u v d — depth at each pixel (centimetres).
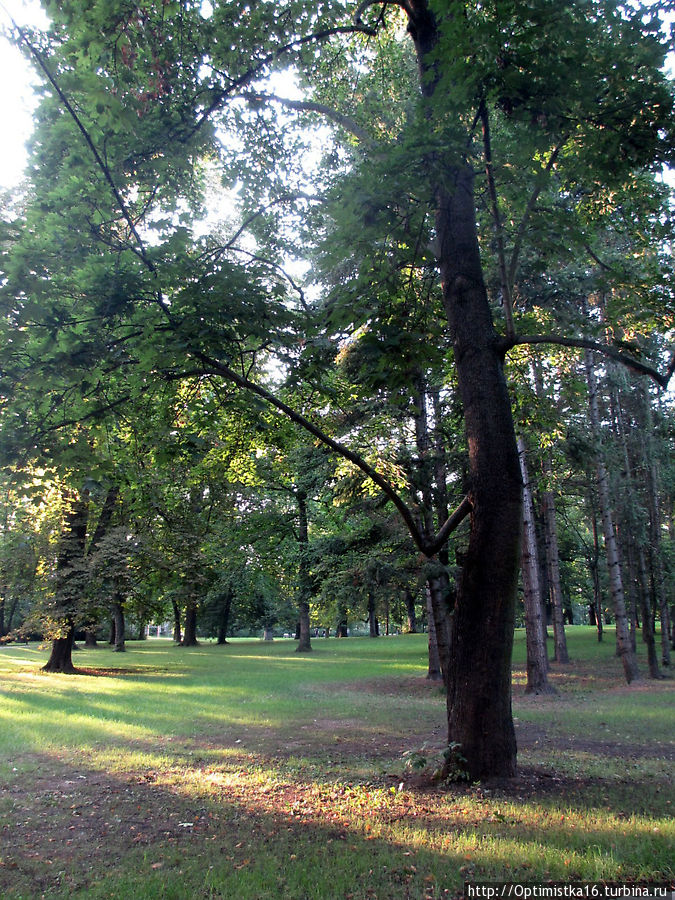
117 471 833
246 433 1072
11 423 697
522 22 541
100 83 581
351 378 1148
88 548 2336
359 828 564
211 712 1293
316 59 1000
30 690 1662
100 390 729
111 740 1008
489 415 738
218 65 792
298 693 1644
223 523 2886
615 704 1354
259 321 701
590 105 598
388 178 599
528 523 1639
